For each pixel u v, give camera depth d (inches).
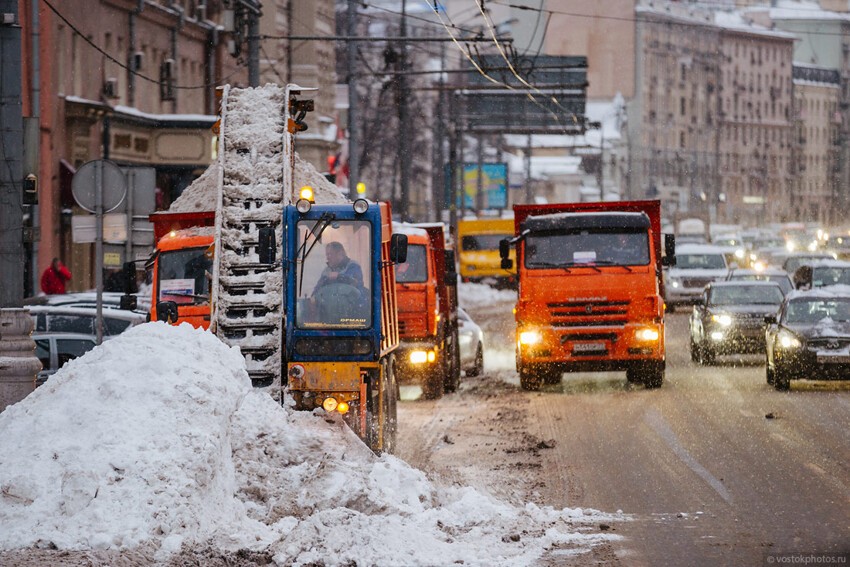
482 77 5482.3
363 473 982.4
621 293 1902.1
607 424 1523.1
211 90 4352.9
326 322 1162.6
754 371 2215.8
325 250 1172.5
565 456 1283.2
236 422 983.6
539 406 1723.7
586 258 1916.8
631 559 826.8
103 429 871.7
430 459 1268.5
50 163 3120.1
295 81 5246.1
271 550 793.6
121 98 3624.5
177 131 3767.2
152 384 922.7
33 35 2947.8
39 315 1685.5
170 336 1004.6
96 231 1417.3
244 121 1359.5
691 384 1994.3
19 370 1208.8
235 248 1278.3
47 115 3085.6
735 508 999.6
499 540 874.8
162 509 824.3
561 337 1905.8
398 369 1801.2
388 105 6087.6
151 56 3833.7
